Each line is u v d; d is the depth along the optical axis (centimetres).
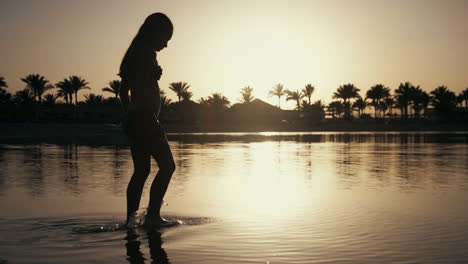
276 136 4203
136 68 405
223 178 812
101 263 283
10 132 4769
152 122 405
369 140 3050
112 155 1459
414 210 483
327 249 321
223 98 10719
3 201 540
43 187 676
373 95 14075
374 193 618
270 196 590
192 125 9294
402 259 295
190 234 368
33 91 9125
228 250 317
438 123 10650
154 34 413
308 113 11112
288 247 327
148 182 748
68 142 2688
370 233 373
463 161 1198
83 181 753
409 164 1107
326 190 650
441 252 312
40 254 304
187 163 1152
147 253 308
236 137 3884
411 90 12912
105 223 411
